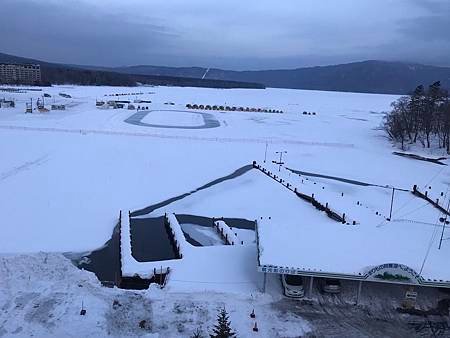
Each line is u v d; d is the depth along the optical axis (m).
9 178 56.59
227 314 29.00
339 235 36.34
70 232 43.28
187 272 35.09
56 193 53.03
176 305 29.77
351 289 33.16
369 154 88.25
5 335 25.36
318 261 31.89
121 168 65.00
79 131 89.50
